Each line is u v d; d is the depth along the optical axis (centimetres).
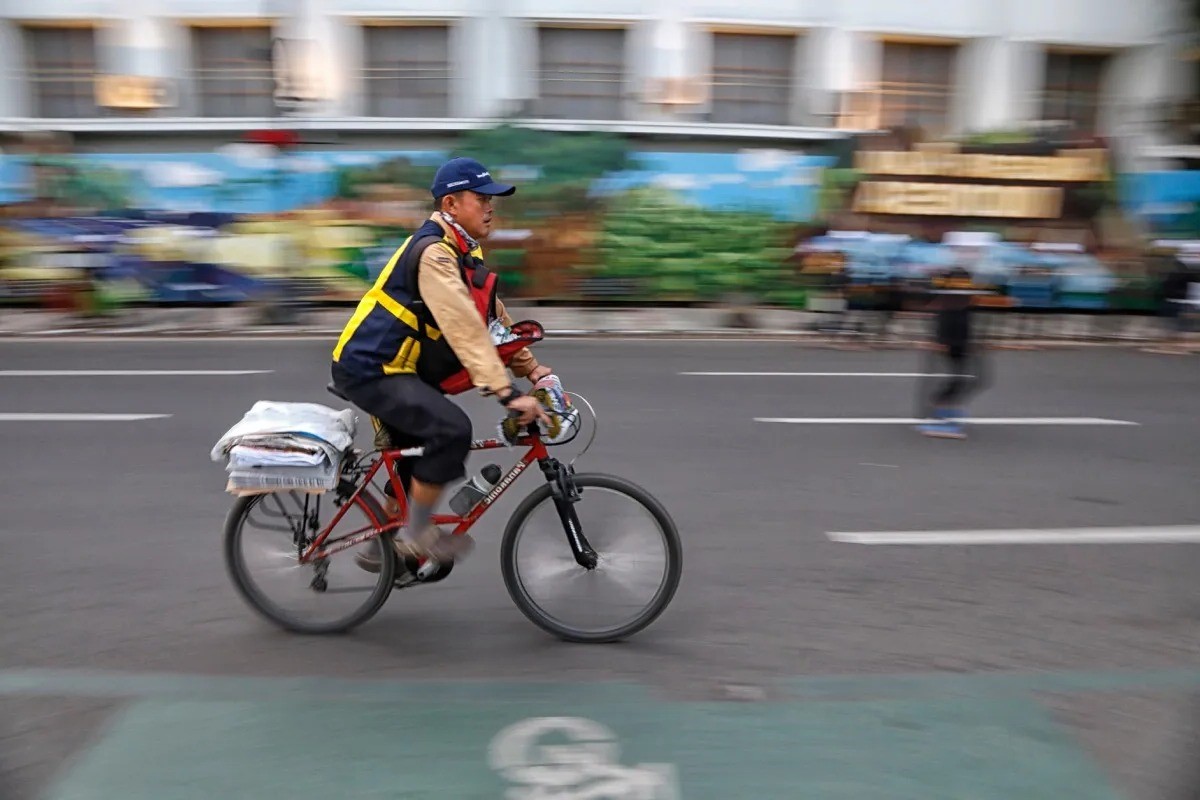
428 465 356
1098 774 299
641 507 377
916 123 1573
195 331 1300
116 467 625
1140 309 1538
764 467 646
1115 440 746
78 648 375
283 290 1452
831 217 1522
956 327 733
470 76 1489
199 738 314
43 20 1465
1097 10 1554
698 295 1509
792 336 1352
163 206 1437
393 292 350
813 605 422
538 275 1488
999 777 296
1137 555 491
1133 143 1534
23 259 1416
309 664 364
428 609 414
